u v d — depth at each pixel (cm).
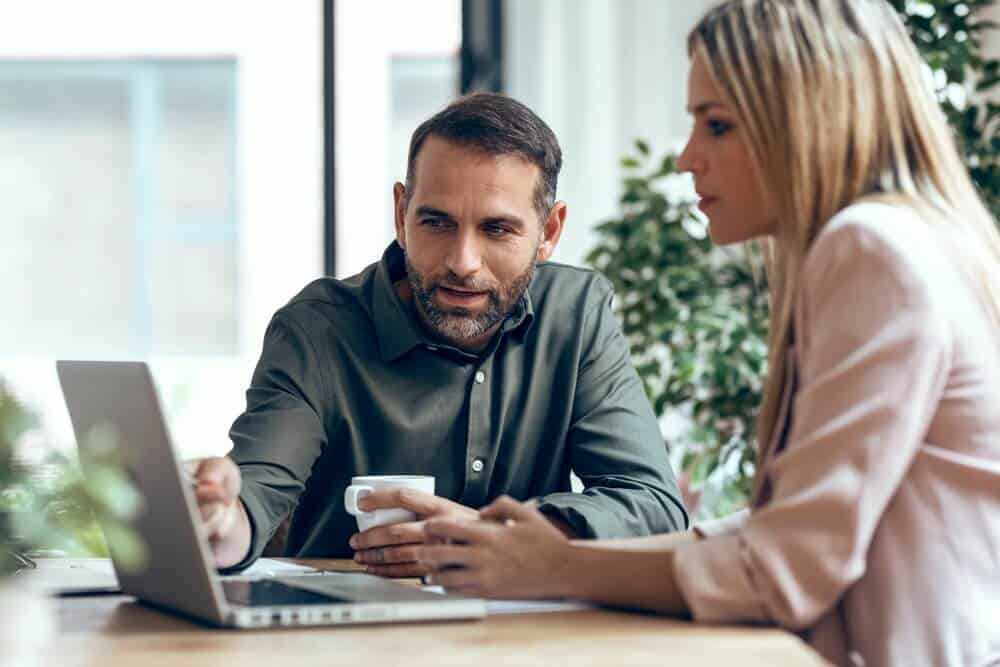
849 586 134
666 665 111
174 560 130
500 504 144
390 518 176
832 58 142
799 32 143
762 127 144
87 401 141
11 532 102
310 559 196
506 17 443
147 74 710
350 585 147
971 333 136
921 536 132
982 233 144
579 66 439
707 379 347
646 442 212
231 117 709
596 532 178
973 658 131
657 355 390
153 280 734
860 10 146
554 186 207
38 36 703
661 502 201
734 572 130
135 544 103
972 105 335
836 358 133
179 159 720
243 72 693
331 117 459
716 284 350
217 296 732
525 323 216
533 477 216
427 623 131
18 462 100
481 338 212
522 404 215
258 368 212
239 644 119
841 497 128
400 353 210
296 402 204
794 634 137
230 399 684
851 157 143
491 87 442
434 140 198
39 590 103
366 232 543
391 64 543
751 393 342
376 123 543
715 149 149
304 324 212
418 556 143
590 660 112
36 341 743
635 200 361
